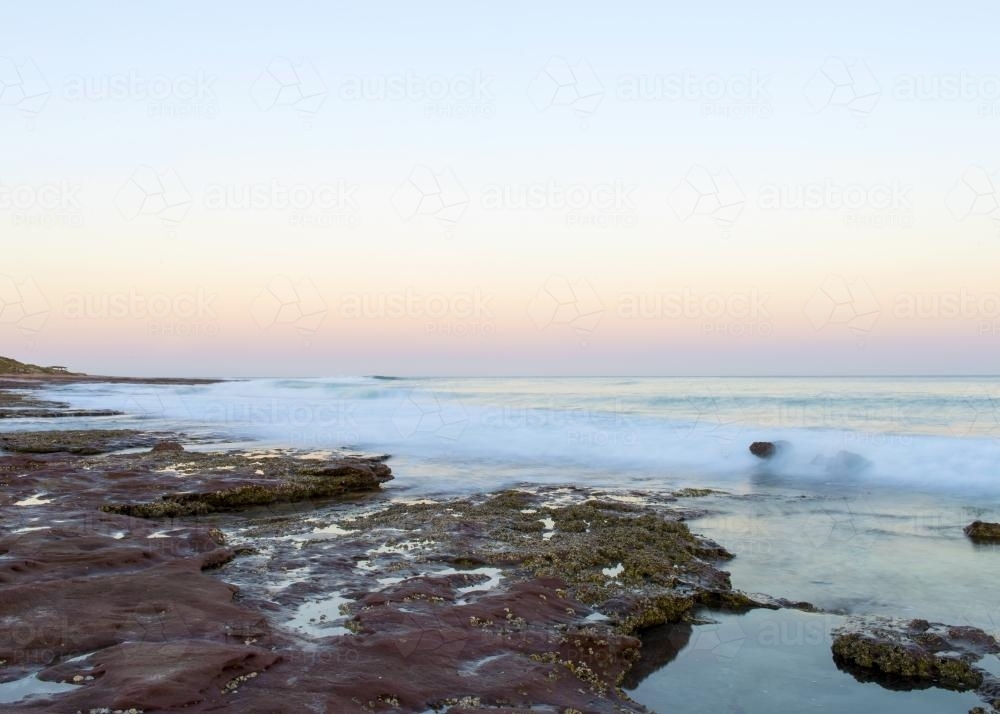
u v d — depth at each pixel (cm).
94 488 1378
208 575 856
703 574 932
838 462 1758
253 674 557
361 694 530
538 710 541
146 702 488
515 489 1577
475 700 544
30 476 1439
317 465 1680
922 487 1552
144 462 1748
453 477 1750
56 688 521
